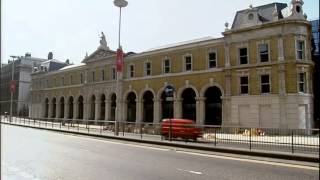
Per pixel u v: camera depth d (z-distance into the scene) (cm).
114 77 5616
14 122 5762
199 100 4206
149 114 5000
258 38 3712
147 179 1037
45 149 1880
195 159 1494
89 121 3684
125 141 2503
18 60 10319
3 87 11156
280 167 1271
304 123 3459
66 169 1219
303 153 1603
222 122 3916
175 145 2106
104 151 1806
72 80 6775
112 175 1103
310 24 3594
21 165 1302
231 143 2117
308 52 3597
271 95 3550
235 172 1160
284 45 3531
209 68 4147
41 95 7862
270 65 3594
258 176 1087
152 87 4841
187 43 4547
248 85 3753
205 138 2298
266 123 3569
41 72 7925
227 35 3966
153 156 1602
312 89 3638
